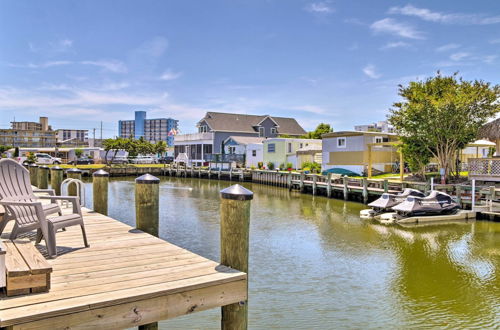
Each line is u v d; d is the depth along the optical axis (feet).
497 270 31.65
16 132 352.08
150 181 20.24
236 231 13.28
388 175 98.84
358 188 74.43
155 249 16.22
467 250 37.81
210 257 35.45
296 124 194.18
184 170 153.48
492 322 22.49
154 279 12.21
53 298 10.44
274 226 50.29
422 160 77.51
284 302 25.03
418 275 30.40
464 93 70.44
